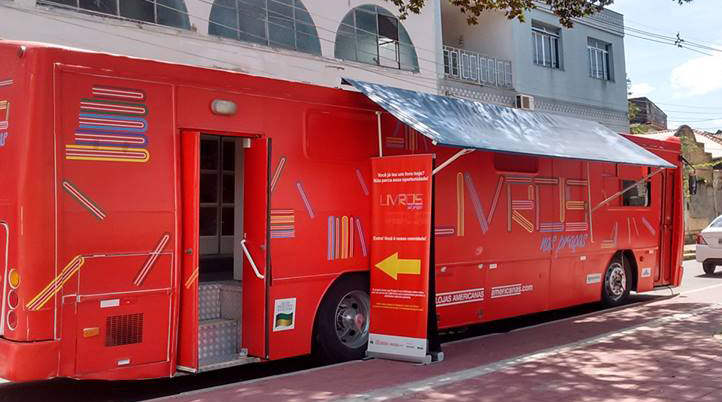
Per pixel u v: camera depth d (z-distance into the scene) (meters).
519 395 5.87
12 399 6.57
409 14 18.80
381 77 17.92
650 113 42.94
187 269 6.17
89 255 5.64
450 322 8.61
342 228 7.54
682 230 13.33
